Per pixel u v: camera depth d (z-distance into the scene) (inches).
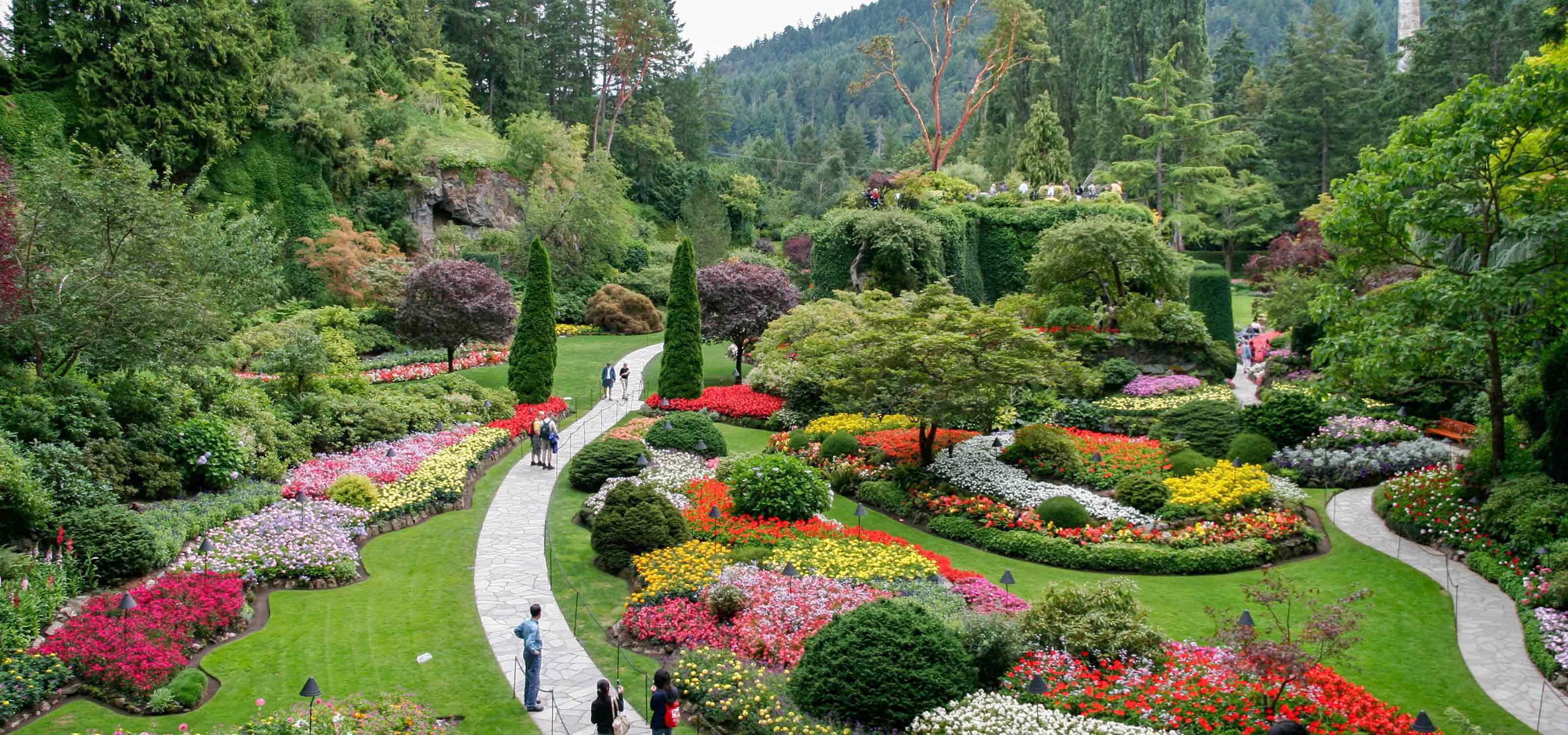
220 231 1047.6
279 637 550.6
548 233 2058.3
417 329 1305.4
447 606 611.5
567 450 1050.7
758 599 580.4
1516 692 507.8
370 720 428.1
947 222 1665.8
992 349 902.4
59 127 1457.9
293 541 666.2
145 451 717.9
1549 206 705.0
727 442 1113.4
